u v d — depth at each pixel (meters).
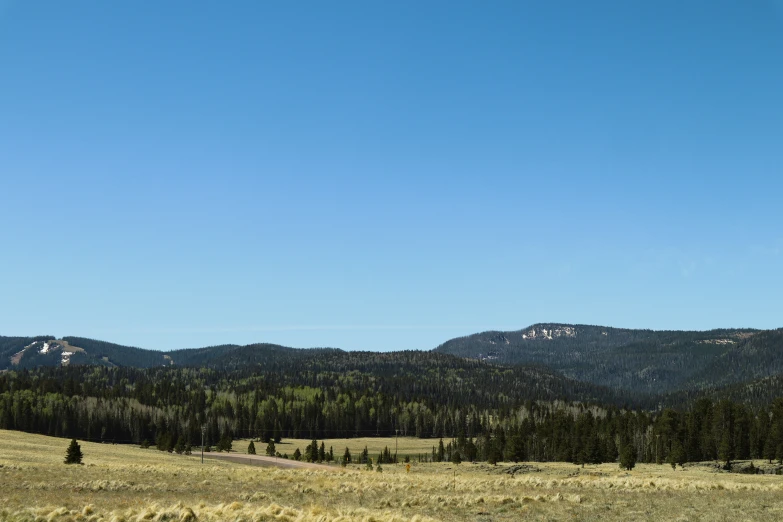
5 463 71.31
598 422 197.00
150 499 49.12
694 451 147.75
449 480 68.00
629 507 45.88
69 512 36.31
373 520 36.47
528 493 54.94
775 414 160.62
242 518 35.03
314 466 129.50
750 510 43.81
